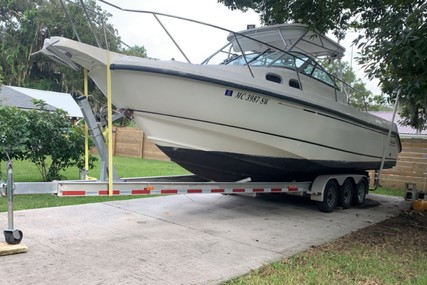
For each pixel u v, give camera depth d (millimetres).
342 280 3781
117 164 14805
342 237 5594
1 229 4934
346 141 7207
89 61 4832
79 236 4902
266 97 5629
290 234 5621
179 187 5508
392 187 11883
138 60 4879
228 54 6883
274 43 7367
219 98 5273
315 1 6938
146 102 5133
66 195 4512
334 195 7609
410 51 4699
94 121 5031
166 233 5281
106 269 3828
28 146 7977
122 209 6664
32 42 32688
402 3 5234
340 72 8102
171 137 5445
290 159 6430
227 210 7090
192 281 3627
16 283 3383
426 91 5336
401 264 4371
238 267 4074
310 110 6254
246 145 5855
